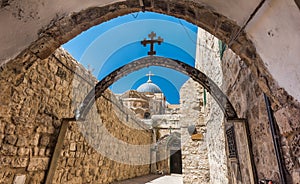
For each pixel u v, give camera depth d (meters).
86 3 1.23
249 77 1.83
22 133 2.15
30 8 1.14
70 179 3.34
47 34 1.29
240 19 1.17
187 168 5.55
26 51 1.26
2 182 1.91
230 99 2.57
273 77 1.14
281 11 0.90
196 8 1.27
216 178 4.03
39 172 2.41
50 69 2.64
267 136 1.48
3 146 1.91
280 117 1.18
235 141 2.38
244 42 1.26
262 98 1.54
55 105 2.77
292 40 0.92
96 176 4.59
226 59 2.68
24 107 2.16
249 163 1.80
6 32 1.14
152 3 1.30
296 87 0.98
